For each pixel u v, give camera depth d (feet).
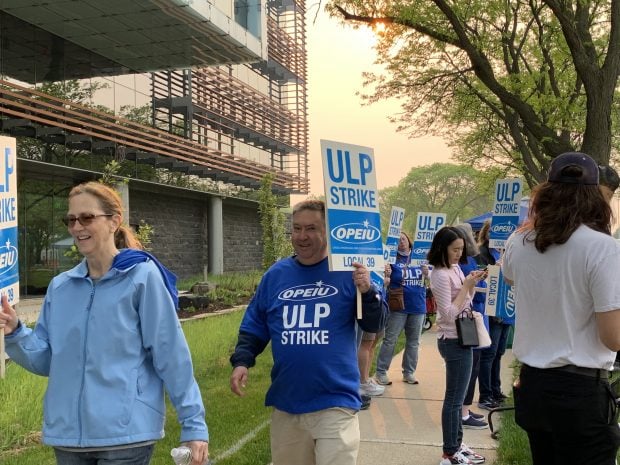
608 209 8.93
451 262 15.85
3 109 50.72
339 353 10.30
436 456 17.03
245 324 11.37
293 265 11.15
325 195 10.84
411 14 37.45
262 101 108.37
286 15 122.31
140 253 9.09
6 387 19.42
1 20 57.21
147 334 8.74
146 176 72.69
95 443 8.30
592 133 31.09
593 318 8.64
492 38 50.47
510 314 20.33
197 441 8.64
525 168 70.54
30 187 60.08
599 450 8.71
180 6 56.85
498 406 21.21
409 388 25.20
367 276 10.36
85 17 58.70
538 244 8.88
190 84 83.10
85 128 62.64
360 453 17.31
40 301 55.67
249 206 107.14
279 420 10.62
